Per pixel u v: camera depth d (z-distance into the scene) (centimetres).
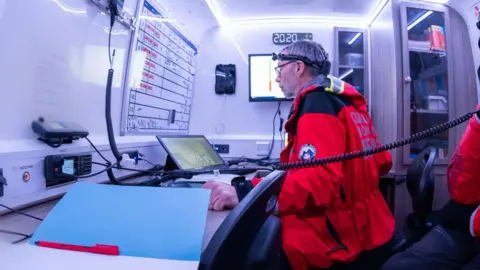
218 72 235
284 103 233
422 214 134
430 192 132
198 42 237
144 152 152
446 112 209
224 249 36
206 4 197
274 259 57
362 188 98
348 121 95
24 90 85
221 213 78
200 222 53
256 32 238
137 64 151
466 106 206
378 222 103
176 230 51
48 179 85
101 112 126
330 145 86
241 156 225
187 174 123
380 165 119
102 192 62
